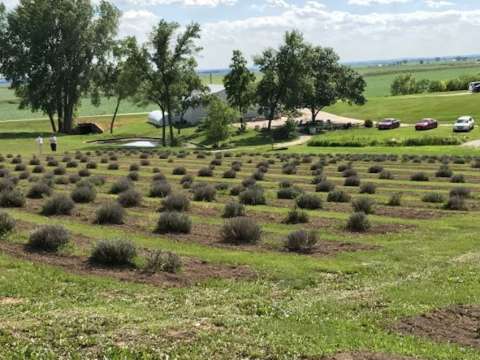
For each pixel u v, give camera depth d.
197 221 18.33
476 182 31.25
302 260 13.20
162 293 10.26
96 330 7.91
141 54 72.06
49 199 19.27
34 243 13.34
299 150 60.88
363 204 20.94
